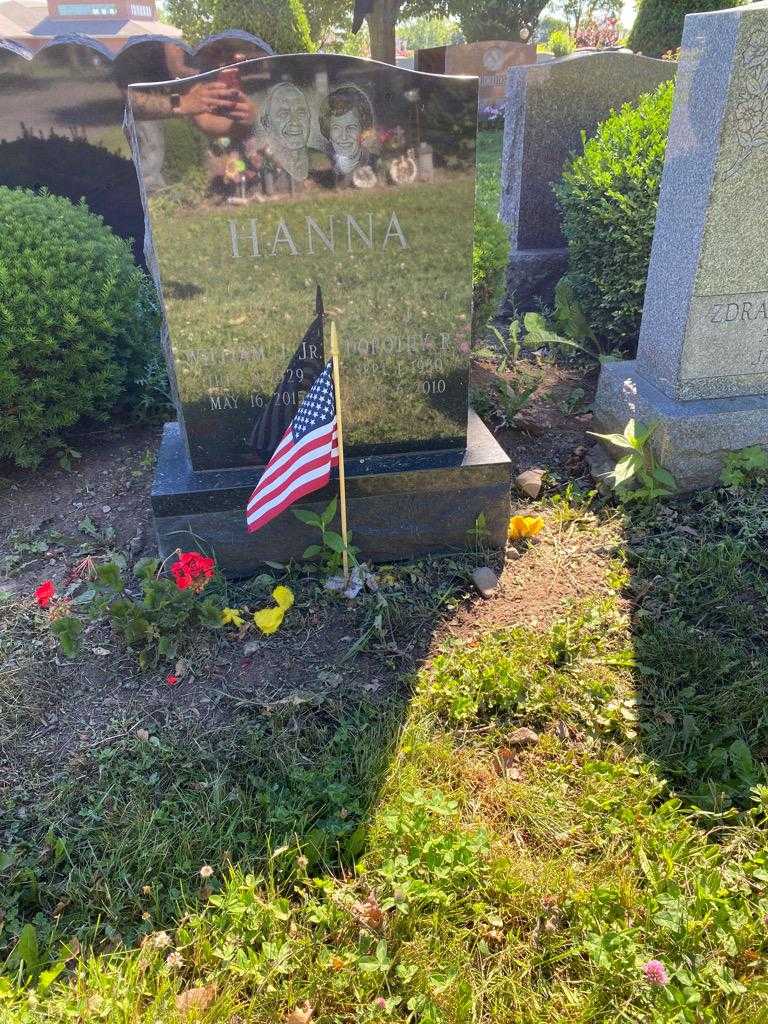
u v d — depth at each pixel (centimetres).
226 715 312
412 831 258
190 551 383
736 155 378
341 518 378
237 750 296
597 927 234
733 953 226
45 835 268
